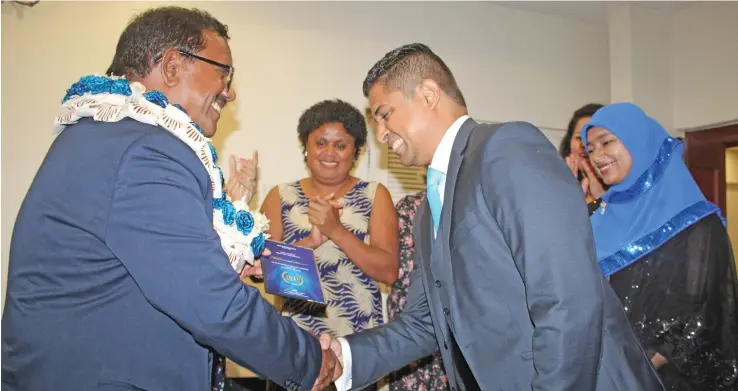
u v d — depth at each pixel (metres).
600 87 4.43
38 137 3.11
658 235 1.93
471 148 1.44
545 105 4.23
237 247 1.30
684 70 4.25
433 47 3.91
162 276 1.07
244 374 2.94
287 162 3.47
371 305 2.48
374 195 2.67
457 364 1.54
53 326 1.11
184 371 1.15
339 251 2.50
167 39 1.32
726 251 1.87
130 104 1.19
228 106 3.39
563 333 1.20
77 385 1.10
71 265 1.12
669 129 4.29
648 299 1.87
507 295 1.35
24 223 1.17
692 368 1.78
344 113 2.67
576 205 1.27
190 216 1.10
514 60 4.16
